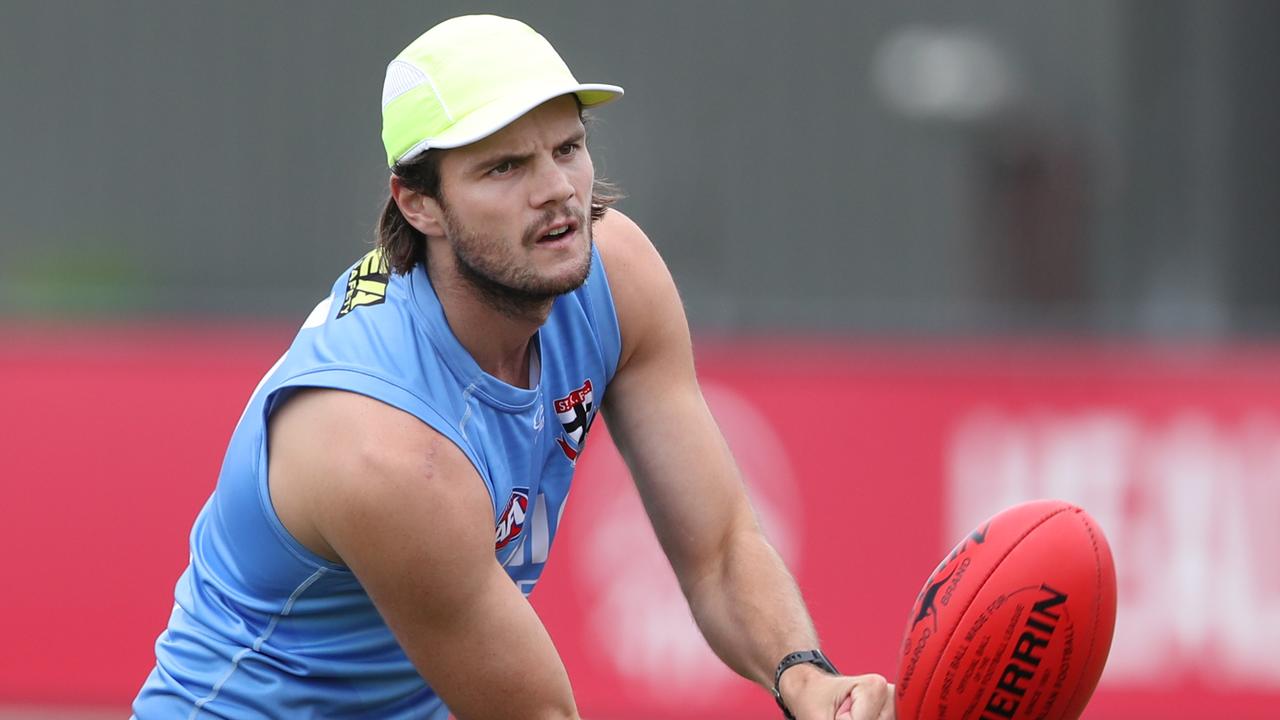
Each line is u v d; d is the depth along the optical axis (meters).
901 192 30.41
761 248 30.47
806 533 26.02
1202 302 29.78
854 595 25.83
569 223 11.21
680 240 30.64
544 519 12.76
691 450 13.21
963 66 30.36
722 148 30.58
